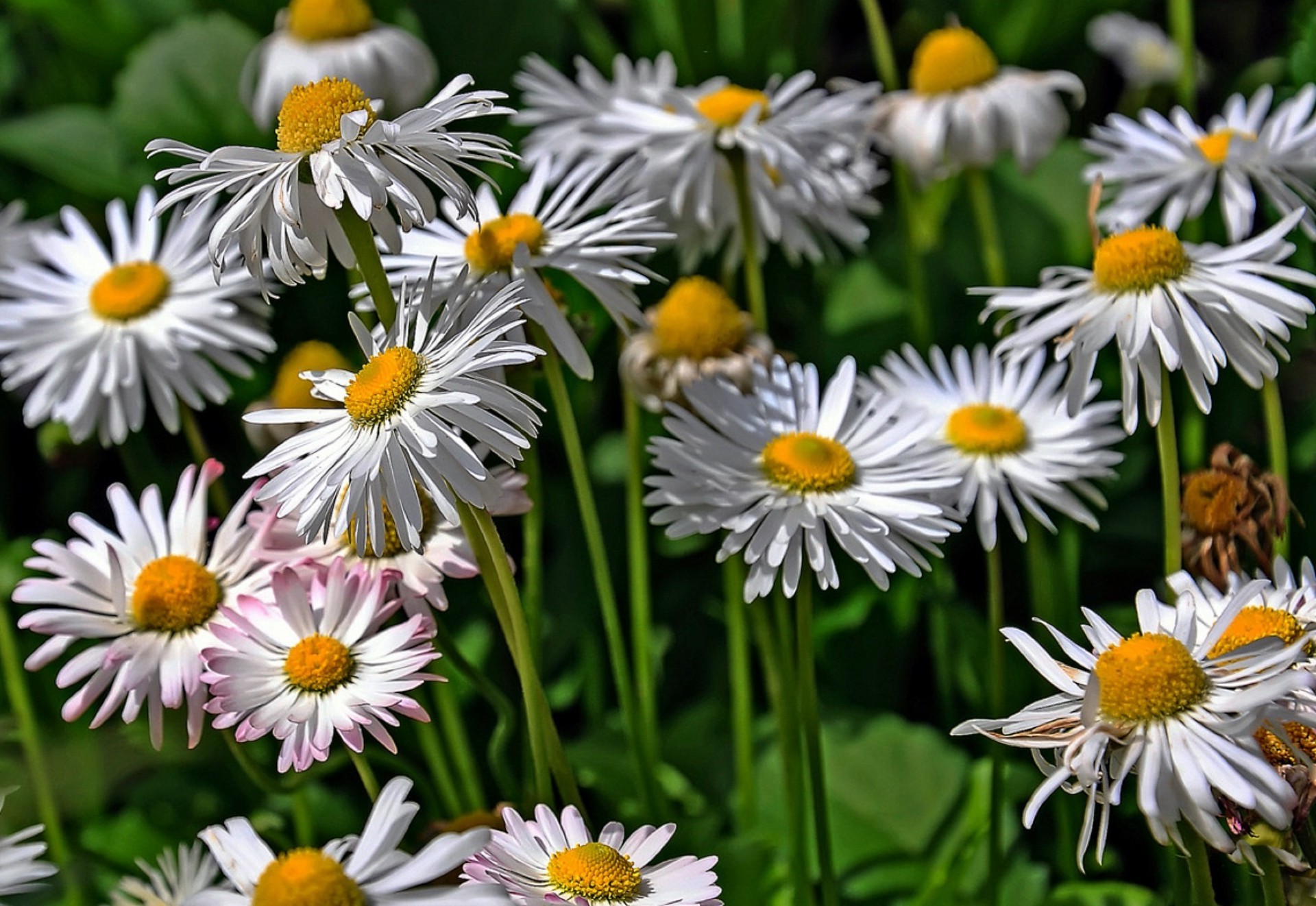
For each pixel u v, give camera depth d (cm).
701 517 45
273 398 49
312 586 44
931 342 55
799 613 46
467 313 44
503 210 55
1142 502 53
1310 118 50
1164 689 42
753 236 50
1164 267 45
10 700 52
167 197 43
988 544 47
